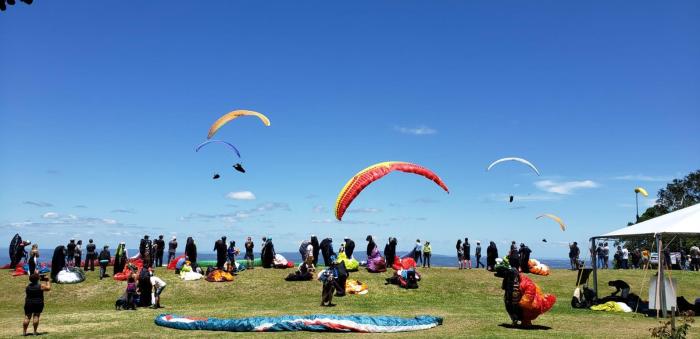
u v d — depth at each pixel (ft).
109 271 94.99
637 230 65.36
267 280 87.71
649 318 55.47
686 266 116.57
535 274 98.53
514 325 49.70
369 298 77.20
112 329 51.03
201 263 104.73
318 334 46.78
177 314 61.62
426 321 49.49
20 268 90.43
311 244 98.99
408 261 93.35
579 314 58.75
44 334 48.83
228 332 48.52
